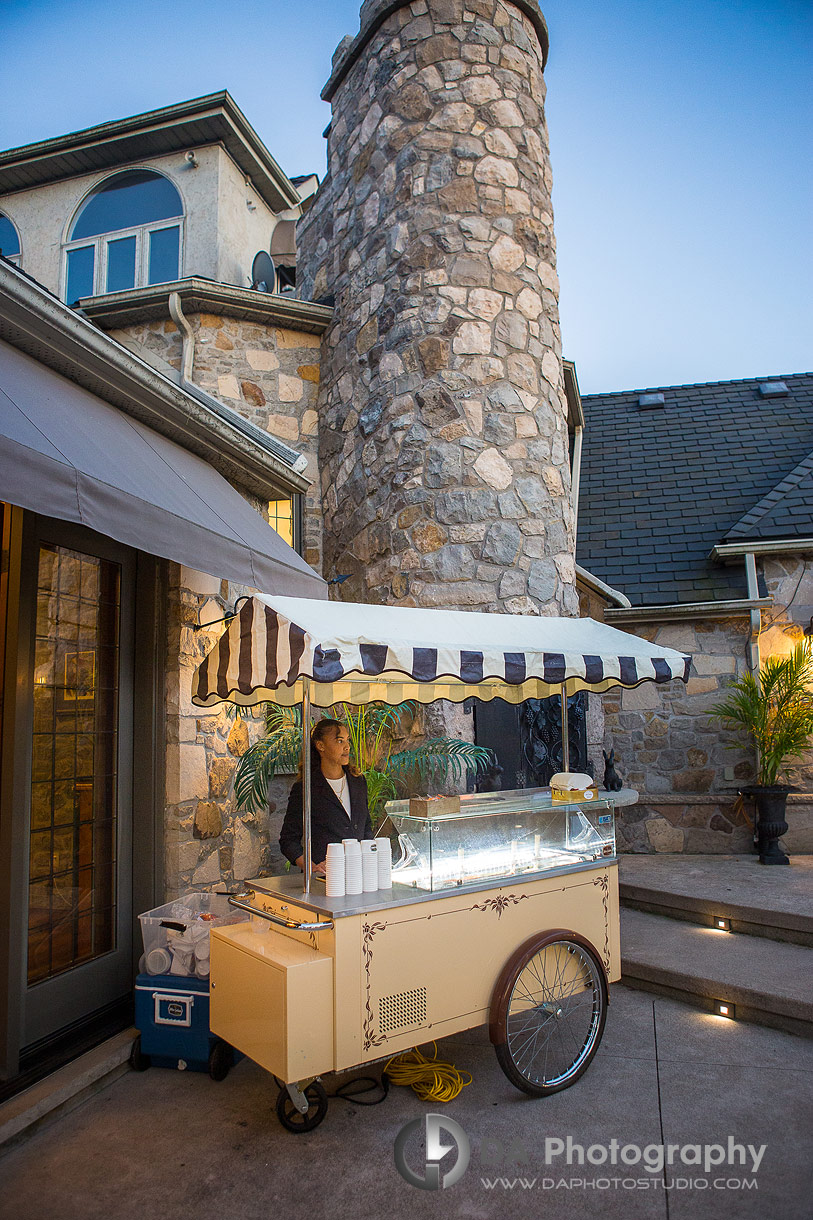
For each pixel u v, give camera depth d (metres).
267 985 3.04
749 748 8.35
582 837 4.19
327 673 3.07
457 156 7.22
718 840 8.10
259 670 3.51
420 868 3.50
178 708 4.80
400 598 6.77
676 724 8.65
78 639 4.27
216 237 9.90
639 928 5.89
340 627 3.31
